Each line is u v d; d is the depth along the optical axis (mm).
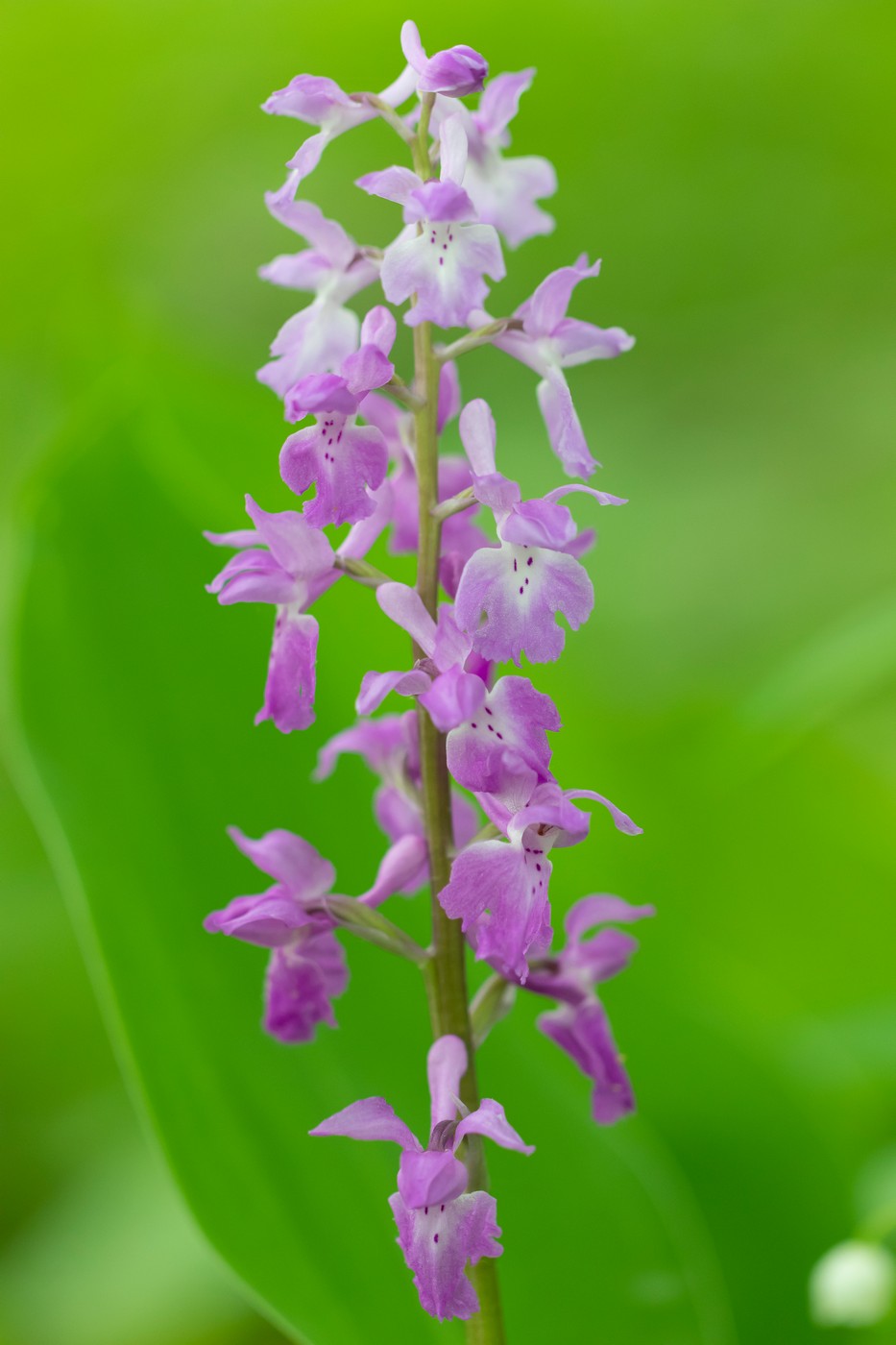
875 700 724
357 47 979
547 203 1017
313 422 385
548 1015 401
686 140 1027
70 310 470
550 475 872
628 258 1021
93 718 427
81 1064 601
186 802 427
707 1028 455
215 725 433
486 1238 374
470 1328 389
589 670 708
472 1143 380
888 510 889
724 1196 456
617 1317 415
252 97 976
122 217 947
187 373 461
